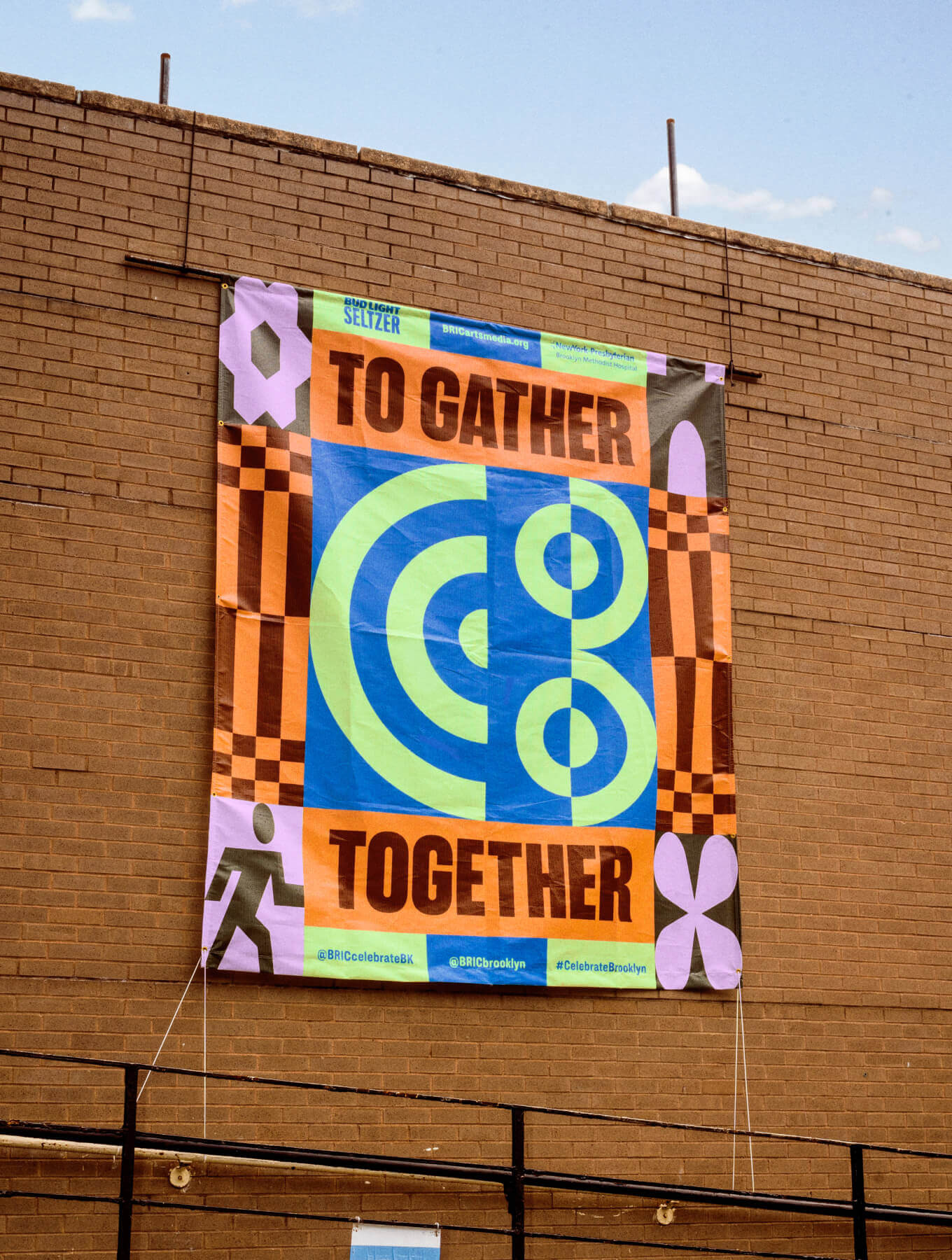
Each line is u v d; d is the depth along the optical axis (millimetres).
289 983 8836
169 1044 8500
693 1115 9609
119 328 9297
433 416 9961
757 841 10281
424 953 9086
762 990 10023
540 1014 9391
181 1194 8336
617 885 9680
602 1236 9203
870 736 10852
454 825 9359
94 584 8914
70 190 9359
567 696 9859
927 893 10750
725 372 11047
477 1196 8930
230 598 9133
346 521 9531
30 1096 8172
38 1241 7996
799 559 10953
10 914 8352
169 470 9234
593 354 10555
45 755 8602
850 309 11695
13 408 8938
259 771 8977
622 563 10250
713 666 10336
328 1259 8508
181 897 8711
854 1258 9672
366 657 9383
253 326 9586
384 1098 8883
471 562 9820
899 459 11555
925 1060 10414
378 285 10070
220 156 9820
